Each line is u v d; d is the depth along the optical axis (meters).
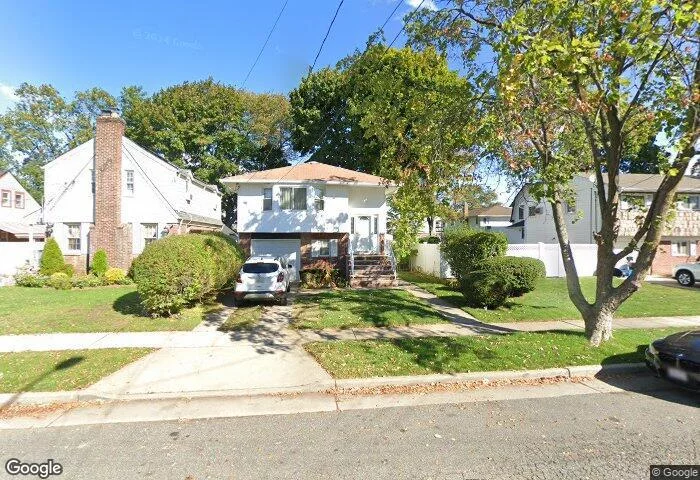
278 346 7.70
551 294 13.94
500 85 6.13
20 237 28.47
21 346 7.61
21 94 41.66
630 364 6.52
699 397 5.41
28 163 42.78
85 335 8.44
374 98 9.84
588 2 5.64
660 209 6.35
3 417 4.86
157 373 6.23
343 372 6.16
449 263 15.88
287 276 14.23
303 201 19.52
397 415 4.84
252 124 38.72
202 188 27.77
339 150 28.58
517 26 5.46
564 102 6.55
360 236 20.45
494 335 7.97
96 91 43.62
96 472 3.56
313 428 4.48
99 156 19.00
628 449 3.90
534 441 4.09
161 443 4.13
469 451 3.89
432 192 9.92
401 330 8.92
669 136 5.80
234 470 3.58
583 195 24.03
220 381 5.91
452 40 7.91
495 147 7.91
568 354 6.80
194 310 10.62
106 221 18.89
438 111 8.52
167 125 35.06
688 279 17.48
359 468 3.59
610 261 7.22
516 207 33.66
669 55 5.84
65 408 5.14
